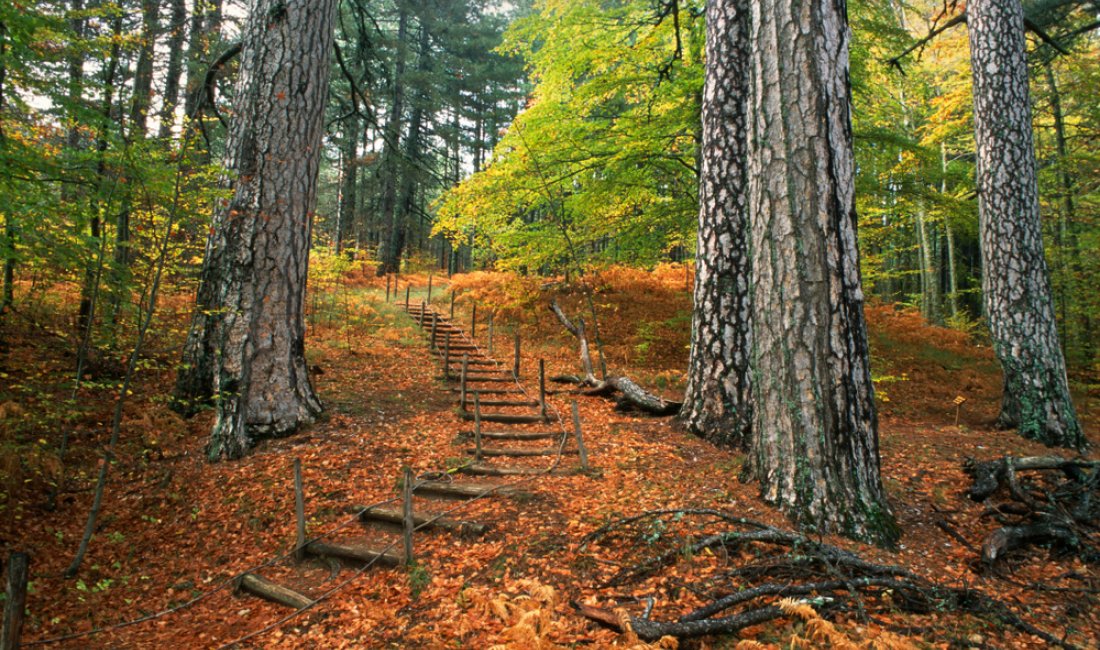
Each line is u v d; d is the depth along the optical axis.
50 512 5.77
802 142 4.71
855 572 3.85
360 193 30.81
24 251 5.17
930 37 10.27
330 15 8.19
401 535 5.16
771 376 4.95
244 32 8.45
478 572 4.28
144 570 5.02
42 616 4.33
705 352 7.08
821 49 4.70
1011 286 8.20
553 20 11.69
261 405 7.23
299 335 7.79
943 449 6.89
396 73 24.97
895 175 10.88
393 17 27.98
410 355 12.83
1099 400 11.04
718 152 7.18
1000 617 3.43
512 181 11.80
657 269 21.72
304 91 7.76
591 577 3.97
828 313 4.67
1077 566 4.24
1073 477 5.70
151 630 4.19
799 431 4.71
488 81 29.69
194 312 8.12
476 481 6.06
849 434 4.63
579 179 12.49
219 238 8.17
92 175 5.13
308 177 7.86
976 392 11.12
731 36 7.21
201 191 6.02
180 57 13.20
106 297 6.58
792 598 3.33
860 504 4.54
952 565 4.20
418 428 7.89
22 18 4.65
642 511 4.92
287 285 7.59
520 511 5.23
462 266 36.62
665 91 10.15
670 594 3.68
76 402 6.33
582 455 6.13
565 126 10.85
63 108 5.17
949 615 3.46
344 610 4.08
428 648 3.42
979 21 8.76
